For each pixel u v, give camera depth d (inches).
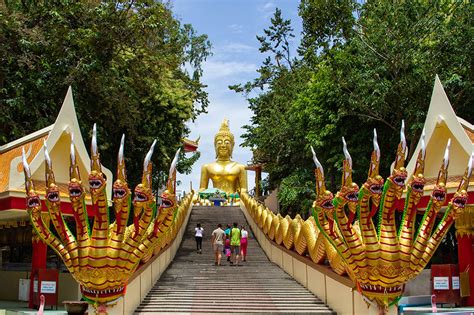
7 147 665.6
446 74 818.8
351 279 452.4
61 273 674.8
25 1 858.8
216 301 586.9
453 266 597.9
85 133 873.5
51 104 842.2
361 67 866.1
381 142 917.2
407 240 404.8
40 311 451.5
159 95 1097.4
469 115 869.2
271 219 876.6
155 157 1098.1
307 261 641.0
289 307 557.9
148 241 415.5
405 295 628.1
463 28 813.9
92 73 850.1
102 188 397.4
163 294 620.4
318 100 952.9
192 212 1289.4
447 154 406.9
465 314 492.1
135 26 873.5
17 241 737.6
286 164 1226.0
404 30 832.3
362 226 403.9
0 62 804.6
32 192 414.3
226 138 1665.8
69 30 830.5
